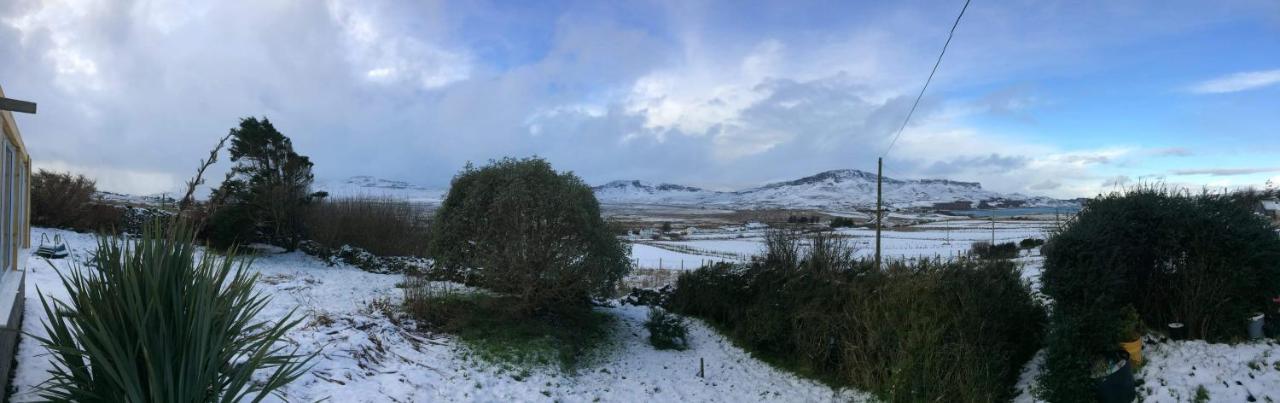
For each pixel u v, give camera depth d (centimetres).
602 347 1256
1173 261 893
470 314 1229
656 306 1675
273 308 1202
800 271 1302
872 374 1002
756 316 1295
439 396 795
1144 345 863
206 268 411
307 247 2320
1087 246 839
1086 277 823
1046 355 866
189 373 378
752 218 14462
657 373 1132
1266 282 822
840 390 1024
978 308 949
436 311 1230
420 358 945
